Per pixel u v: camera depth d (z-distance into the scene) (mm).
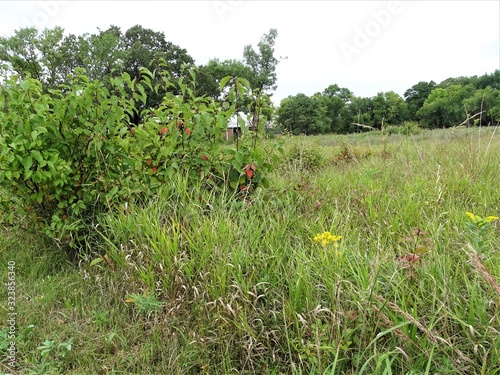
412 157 5051
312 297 1929
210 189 3125
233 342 1929
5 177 2842
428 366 1412
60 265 3076
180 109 3100
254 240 2391
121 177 3115
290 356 1715
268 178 3414
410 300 1804
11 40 30734
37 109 2707
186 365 1891
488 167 4066
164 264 2297
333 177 4520
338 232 2646
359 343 1683
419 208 3041
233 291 2020
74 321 2330
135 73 34906
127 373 1902
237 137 3102
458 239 2381
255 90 3242
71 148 3059
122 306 2424
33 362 1976
